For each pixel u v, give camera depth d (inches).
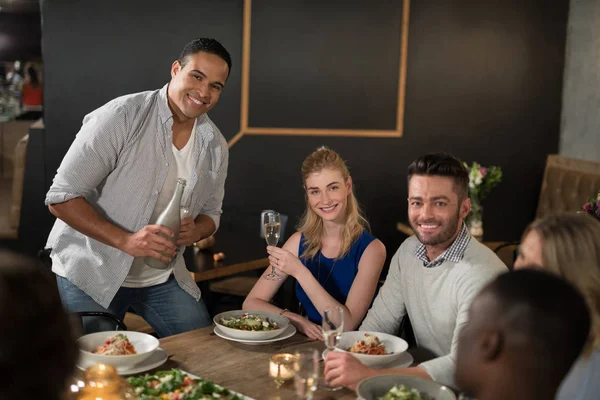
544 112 222.5
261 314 94.0
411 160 211.3
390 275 93.4
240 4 190.1
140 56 184.5
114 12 181.6
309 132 201.5
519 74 217.6
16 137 326.0
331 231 102.3
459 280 81.2
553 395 34.5
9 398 24.3
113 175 104.3
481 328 34.8
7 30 352.2
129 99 104.6
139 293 108.9
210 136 110.7
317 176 98.3
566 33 220.2
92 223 99.2
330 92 201.2
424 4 205.2
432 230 81.3
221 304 184.2
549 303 34.2
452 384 74.9
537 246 63.1
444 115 212.2
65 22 179.8
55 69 181.0
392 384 68.0
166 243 96.3
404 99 207.6
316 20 196.7
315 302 94.7
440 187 80.4
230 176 198.2
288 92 198.1
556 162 219.0
